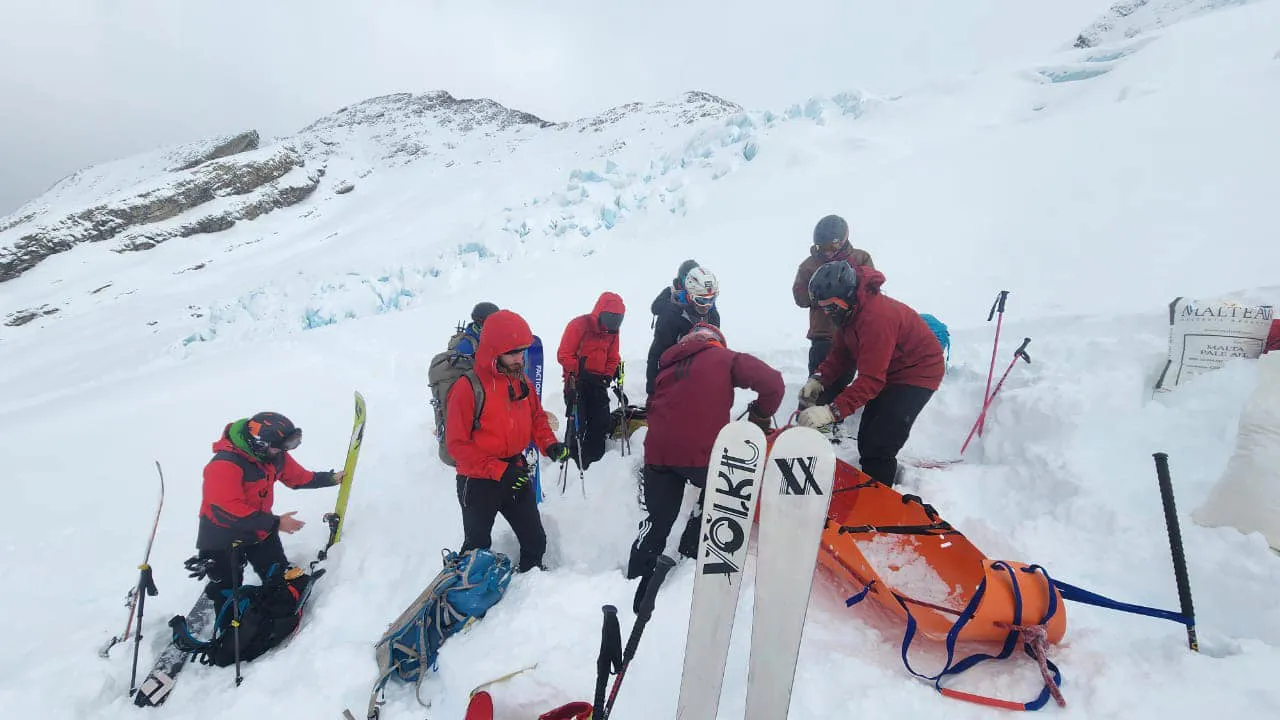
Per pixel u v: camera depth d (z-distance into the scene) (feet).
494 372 10.90
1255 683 6.75
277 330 49.34
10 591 14.17
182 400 25.81
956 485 12.61
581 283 38.55
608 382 15.81
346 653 9.78
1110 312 16.10
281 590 11.54
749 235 38.81
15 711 9.96
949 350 16.12
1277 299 13.52
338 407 23.62
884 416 11.58
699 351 10.62
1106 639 8.02
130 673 11.05
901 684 7.63
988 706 7.17
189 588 13.65
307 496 16.89
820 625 9.11
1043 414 12.76
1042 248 24.58
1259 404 9.13
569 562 12.85
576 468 15.61
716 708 6.88
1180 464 10.83
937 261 26.81
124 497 18.69
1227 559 8.70
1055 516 10.81
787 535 7.02
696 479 10.27
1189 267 18.62
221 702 9.47
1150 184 26.84
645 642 8.98
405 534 14.07
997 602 7.87
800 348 19.94
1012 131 42.57
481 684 8.54
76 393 34.32
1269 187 22.95
